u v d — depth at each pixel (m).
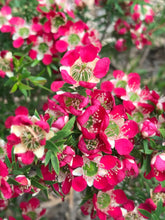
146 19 0.27
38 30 0.20
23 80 0.19
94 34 0.21
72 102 0.12
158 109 0.15
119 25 0.28
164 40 0.38
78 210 0.28
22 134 0.11
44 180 0.13
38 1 0.20
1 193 0.12
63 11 0.19
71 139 0.12
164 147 0.13
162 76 0.31
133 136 0.13
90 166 0.12
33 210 0.19
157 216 0.14
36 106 0.20
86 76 0.12
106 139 0.11
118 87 0.16
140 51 0.36
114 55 0.31
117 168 0.12
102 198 0.15
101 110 0.12
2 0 0.22
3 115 0.22
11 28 0.20
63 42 0.20
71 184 0.13
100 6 0.27
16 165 0.12
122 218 0.15
